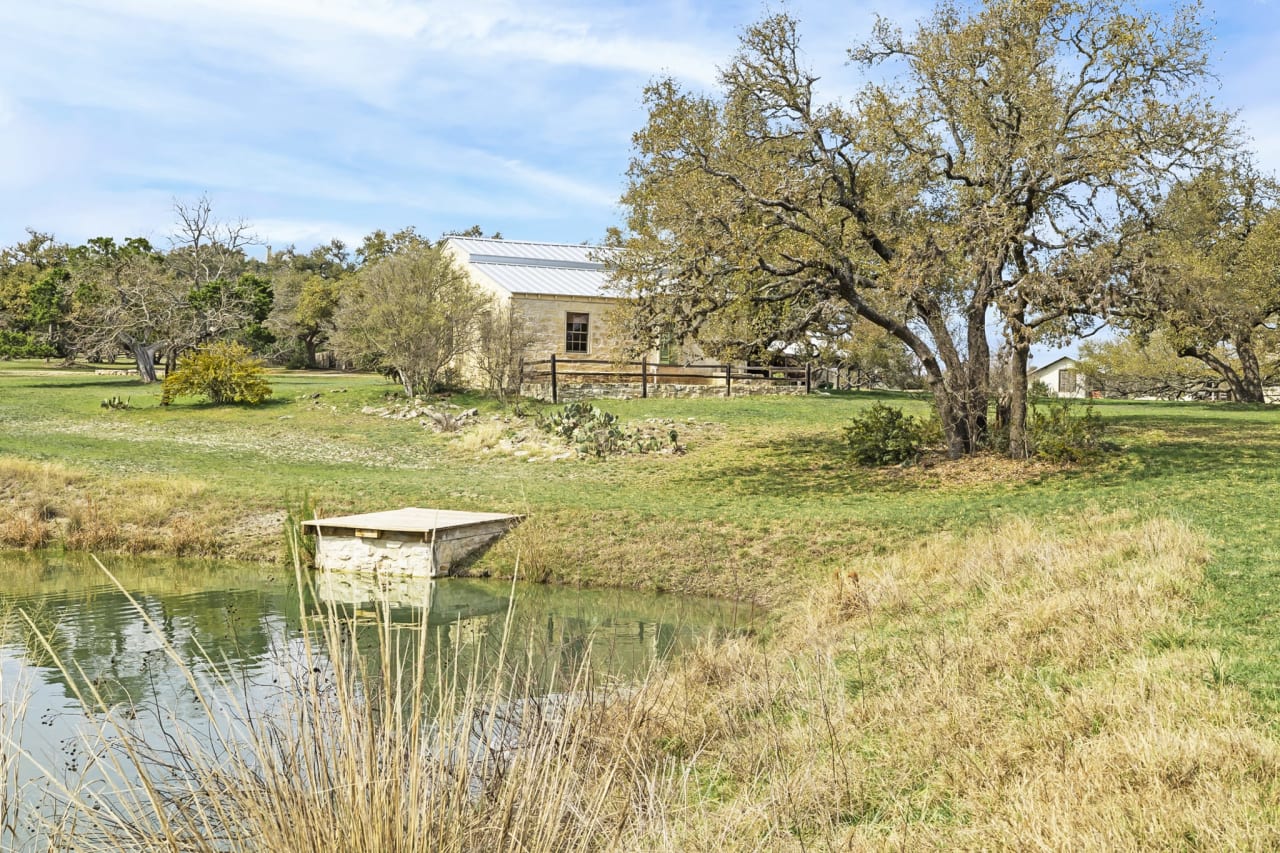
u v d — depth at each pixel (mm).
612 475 25438
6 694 8688
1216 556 10758
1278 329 38625
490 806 4387
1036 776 5781
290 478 24797
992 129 21047
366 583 16891
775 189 20781
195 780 4273
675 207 21078
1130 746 5887
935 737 6805
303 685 4234
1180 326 20891
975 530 16062
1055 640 8680
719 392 38156
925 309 22328
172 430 32844
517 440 29641
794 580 15922
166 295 48719
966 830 5277
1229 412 33094
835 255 21531
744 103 22641
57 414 35656
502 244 45281
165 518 21453
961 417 22938
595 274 42625
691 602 15484
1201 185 22828
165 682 9539
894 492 21078
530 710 5227
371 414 34656
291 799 3781
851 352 42656
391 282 36250
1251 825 4770
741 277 21312
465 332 36344
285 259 88438
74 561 19203
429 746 4461
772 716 7762
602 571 17203
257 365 38750
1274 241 34188
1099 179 20266
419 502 21734
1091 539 12930
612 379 37750
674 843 4828
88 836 4117
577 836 4445
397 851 3730
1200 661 7430
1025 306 20844
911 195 21672
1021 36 20859
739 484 23250
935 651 8859
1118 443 24266
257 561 19266
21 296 58875
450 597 15734
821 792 5988
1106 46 21078
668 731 7406
